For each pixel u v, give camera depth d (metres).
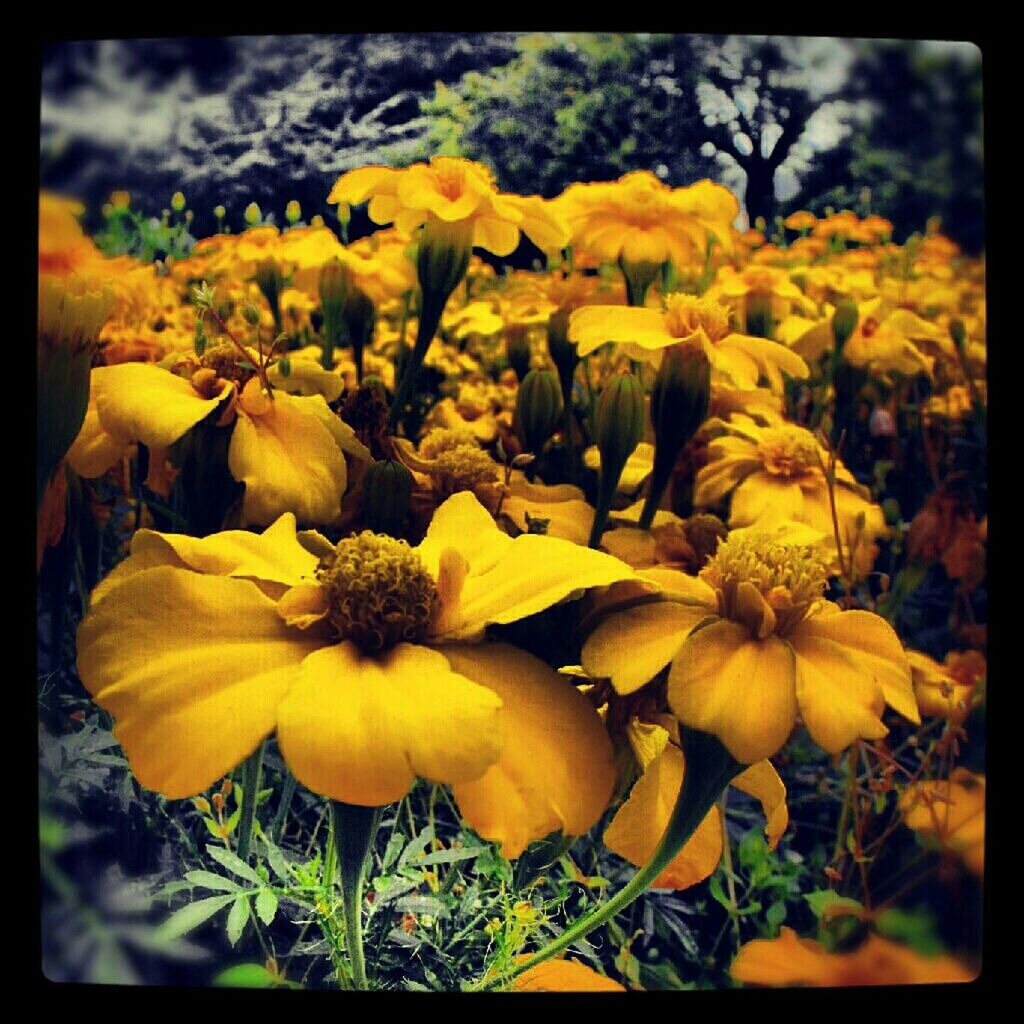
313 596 0.13
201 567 0.14
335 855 0.17
